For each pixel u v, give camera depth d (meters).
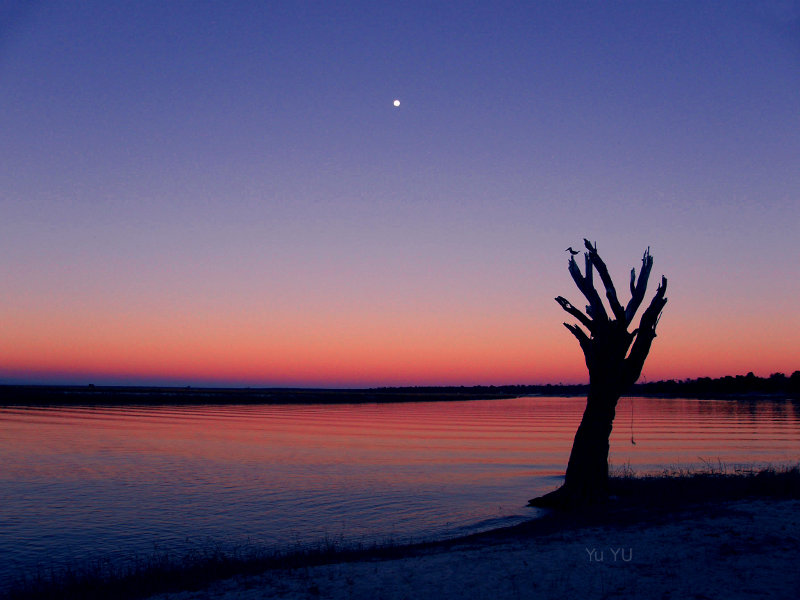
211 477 27.39
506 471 30.02
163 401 129.88
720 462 29.55
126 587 10.85
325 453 37.75
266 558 12.99
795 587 9.10
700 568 10.23
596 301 19.56
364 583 10.18
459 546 13.40
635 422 74.25
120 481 26.09
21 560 14.48
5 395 130.75
